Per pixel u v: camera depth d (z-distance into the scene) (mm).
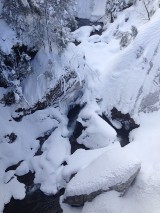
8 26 12695
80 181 10648
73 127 13320
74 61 13367
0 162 12492
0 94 13172
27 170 12211
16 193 11680
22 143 12914
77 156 11984
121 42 14617
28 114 13328
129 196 10578
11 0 11922
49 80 13039
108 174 10438
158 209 9922
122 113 12680
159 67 12602
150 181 10516
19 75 13367
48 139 12922
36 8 12188
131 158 10672
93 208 10289
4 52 12266
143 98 12523
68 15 13578
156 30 12953
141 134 11969
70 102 13719
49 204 11336
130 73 12922
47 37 13055
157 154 11109
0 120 12898
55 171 11805
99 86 13469
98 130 12391
